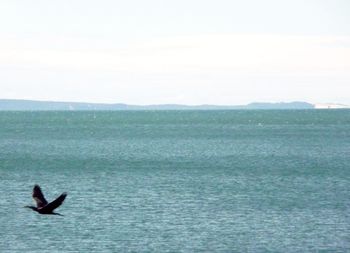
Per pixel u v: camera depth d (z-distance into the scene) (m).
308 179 98.00
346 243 55.28
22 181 94.12
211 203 73.75
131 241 55.41
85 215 66.00
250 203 74.06
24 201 74.50
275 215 66.69
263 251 52.72
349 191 84.38
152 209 69.56
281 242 55.50
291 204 73.56
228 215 66.56
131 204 72.62
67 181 94.06
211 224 62.09
